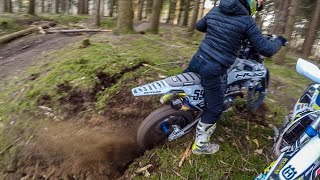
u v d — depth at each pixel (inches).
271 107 94.9
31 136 85.7
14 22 260.4
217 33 64.7
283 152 52.7
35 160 80.9
